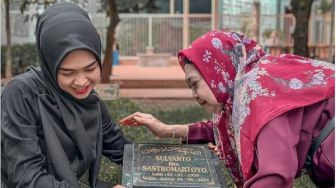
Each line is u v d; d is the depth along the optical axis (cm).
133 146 204
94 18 670
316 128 174
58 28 163
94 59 168
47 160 173
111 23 810
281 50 1400
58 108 173
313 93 172
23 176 165
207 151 200
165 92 1014
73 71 165
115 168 286
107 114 211
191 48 196
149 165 180
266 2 1603
